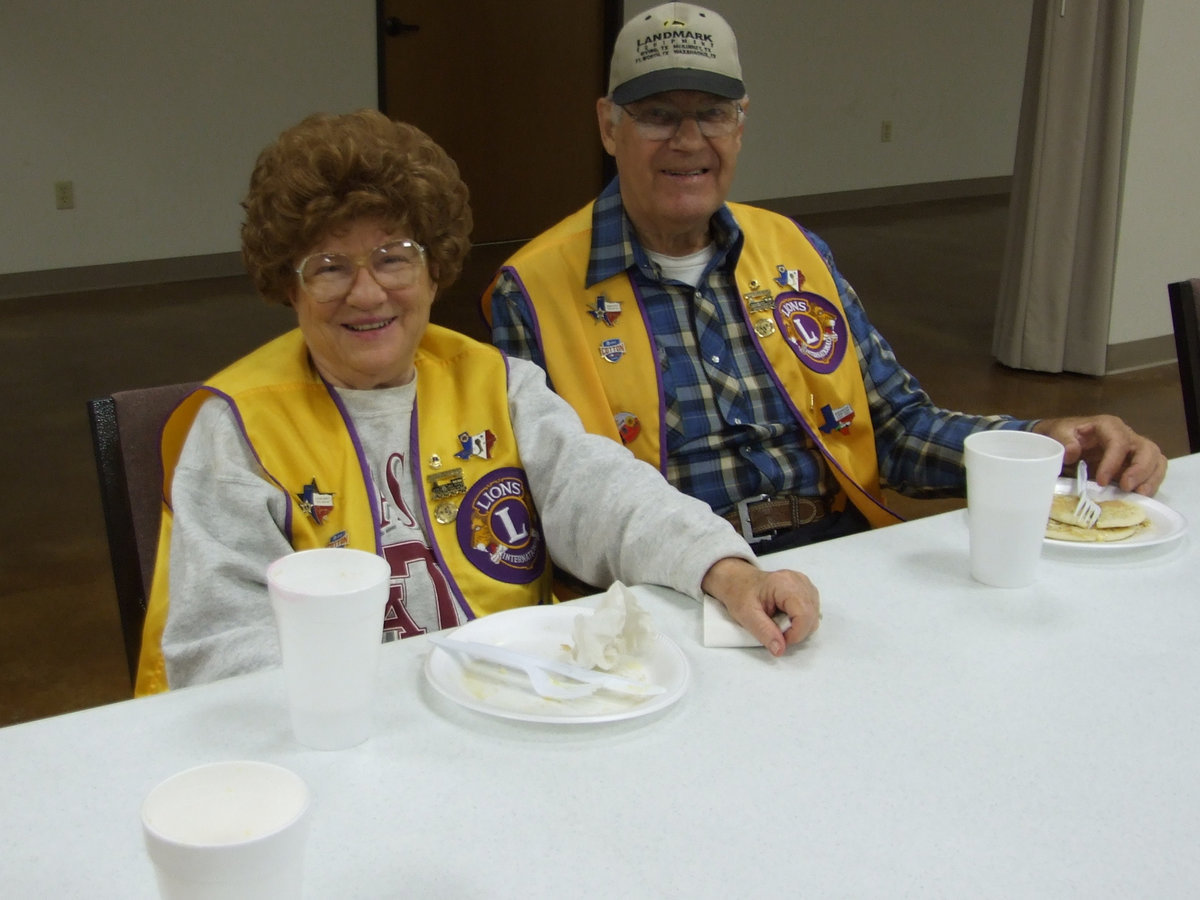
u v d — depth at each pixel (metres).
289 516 1.25
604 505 1.29
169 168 5.62
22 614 2.66
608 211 1.70
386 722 0.93
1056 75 4.21
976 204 8.27
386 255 1.26
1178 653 1.06
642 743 0.90
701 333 1.70
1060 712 0.95
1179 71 4.29
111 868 0.75
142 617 1.32
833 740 0.91
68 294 5.52
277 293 1.33
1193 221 4.55
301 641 0.85
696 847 0.78
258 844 0.58
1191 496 1.45
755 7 7.13
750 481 1.71
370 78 6.01
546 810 0.81
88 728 0.92
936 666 1.03
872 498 1.75
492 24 6.31
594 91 6.75
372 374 1.31
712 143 1.61
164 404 1.34
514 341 1.68
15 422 3.88
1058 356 4.48
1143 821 0.81
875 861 0.77
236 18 5.57
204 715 0.94
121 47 5.36
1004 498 1.14
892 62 7.84
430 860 0.76
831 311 1.79
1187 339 1.74
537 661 1.00
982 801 0.83
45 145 5.32
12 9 5.10
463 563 1.33
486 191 6.61
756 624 1.04
